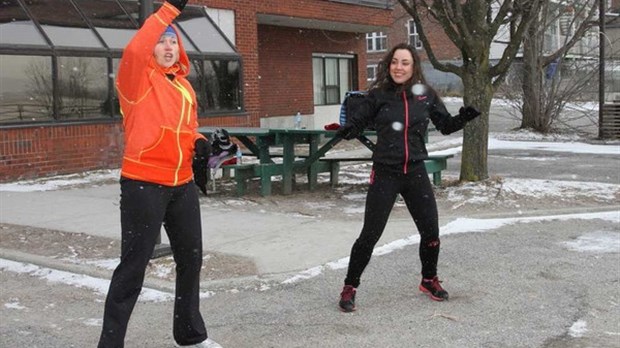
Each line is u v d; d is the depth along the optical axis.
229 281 6.28
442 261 6.91
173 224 4.49
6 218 9.34
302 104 23.08
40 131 13.13
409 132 5.31
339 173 13.84
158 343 4.96
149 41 4.14
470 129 11.05
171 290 6.12
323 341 4.89
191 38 16.61
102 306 5.86
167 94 4.30
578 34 15.01
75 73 13.77
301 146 19.58
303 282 6.31
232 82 17.70
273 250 7.38
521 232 8.17
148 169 4.24
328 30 23.98
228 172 13.29
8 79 12.69
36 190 11.80
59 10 14.05
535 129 23.39
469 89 10.93
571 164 14.90
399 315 5.39
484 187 10.65
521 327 5.05
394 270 6.64
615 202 9.88
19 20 13.09
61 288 6.40
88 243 7.89
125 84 4.25
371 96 5.38
